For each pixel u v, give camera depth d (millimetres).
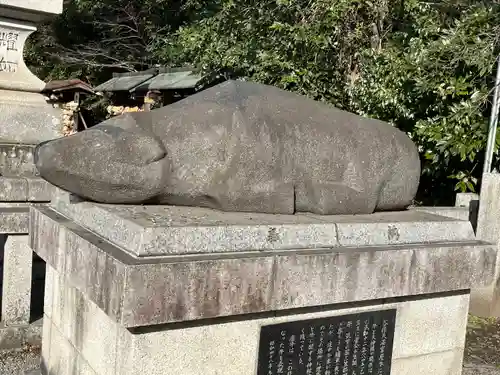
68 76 20094
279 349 3002
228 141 3160
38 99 5914
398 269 3244
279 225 2965
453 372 3789
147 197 3076
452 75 7262
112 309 2484
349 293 3074
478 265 3613
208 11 11953
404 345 3523
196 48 10953
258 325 2916
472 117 6801
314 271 2926
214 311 2641
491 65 6711
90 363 3041
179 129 3176
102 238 2891
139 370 2602
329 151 3424
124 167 2947
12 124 5656
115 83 17531
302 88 8977
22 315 4605
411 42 7891
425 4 8414
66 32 20297
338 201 3400
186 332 2709
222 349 2822
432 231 3553
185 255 2652
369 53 8648
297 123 3398
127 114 3227
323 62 9141
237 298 2699
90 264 2756
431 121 7250
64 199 3574
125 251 2637
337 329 3199
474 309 5992
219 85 3744
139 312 2434
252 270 2723
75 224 3230
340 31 8891
